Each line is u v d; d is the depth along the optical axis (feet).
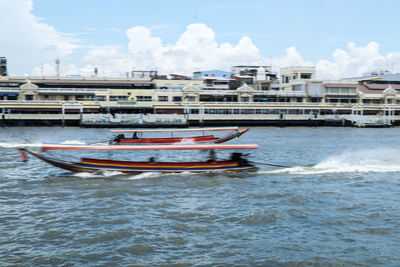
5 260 52.60
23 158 99.04
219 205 76.07
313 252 55.77
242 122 369.50
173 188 88.69
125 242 58.34
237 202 78.28
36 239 59.11
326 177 101.71
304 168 112.37
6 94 349.20
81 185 90.43
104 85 388.57
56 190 86.17
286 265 52.24
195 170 103.91
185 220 67.62
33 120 334.65
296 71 420.77
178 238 59.98
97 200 78.74
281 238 60.34
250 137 238.27
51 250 55.57
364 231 63.26
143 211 72.02
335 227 64.95
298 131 307.58
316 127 372.99
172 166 103.04
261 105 374.43
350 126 385.50
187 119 350.43
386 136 257.14
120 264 51.96
